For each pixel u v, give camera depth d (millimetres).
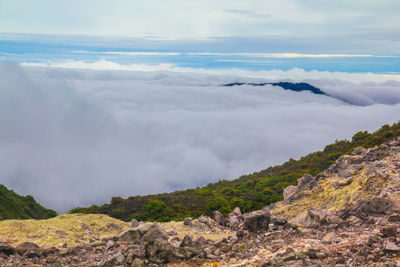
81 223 20078
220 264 13336
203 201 47062
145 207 45281
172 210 44312
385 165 23484
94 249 16297
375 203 16516
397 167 22688
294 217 21719
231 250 15062
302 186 28969
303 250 12789
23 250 15406
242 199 45219
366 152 28719
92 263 14602
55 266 14078
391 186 19766
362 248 12031
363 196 20844
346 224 15883
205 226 22391
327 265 11234
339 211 18484
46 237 17781
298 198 25734
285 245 14188
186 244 15539
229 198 48281
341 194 22375
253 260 12883
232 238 16812
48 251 15445
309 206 23281
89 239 18500
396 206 16359
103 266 13680
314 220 16609
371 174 22312
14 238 17297
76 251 15883
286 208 23781
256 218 17156
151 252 13984
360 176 22875
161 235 16766
